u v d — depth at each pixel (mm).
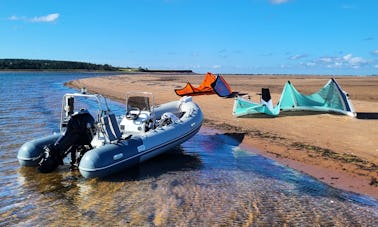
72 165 8648
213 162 9242
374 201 6664
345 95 14898
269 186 7391
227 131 12797
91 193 7051
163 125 10266
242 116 15609
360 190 7207
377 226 5590
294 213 6031
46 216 6020
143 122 9570
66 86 41312
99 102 8609
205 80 25016
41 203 6578
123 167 8219
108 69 177000
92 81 51219
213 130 13039
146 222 5707
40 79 63906
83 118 8578
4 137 11867
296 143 10836
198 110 11914
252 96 23422
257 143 11023
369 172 8219
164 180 7781
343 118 14305
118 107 20859
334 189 7246
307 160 9203
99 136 8547
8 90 34062
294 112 15898
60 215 6043
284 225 5586
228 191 7070
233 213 6023
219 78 23781
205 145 11016
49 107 20188
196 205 6371
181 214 6004
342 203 6512
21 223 5770
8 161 9188
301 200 6621
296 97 16047
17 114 17109
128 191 7129
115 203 6527
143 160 8773
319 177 7969
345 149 10055
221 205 6359
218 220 5746
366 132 11906
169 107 12898
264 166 8836
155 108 12602
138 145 8555
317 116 14797
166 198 6723
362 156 9391
